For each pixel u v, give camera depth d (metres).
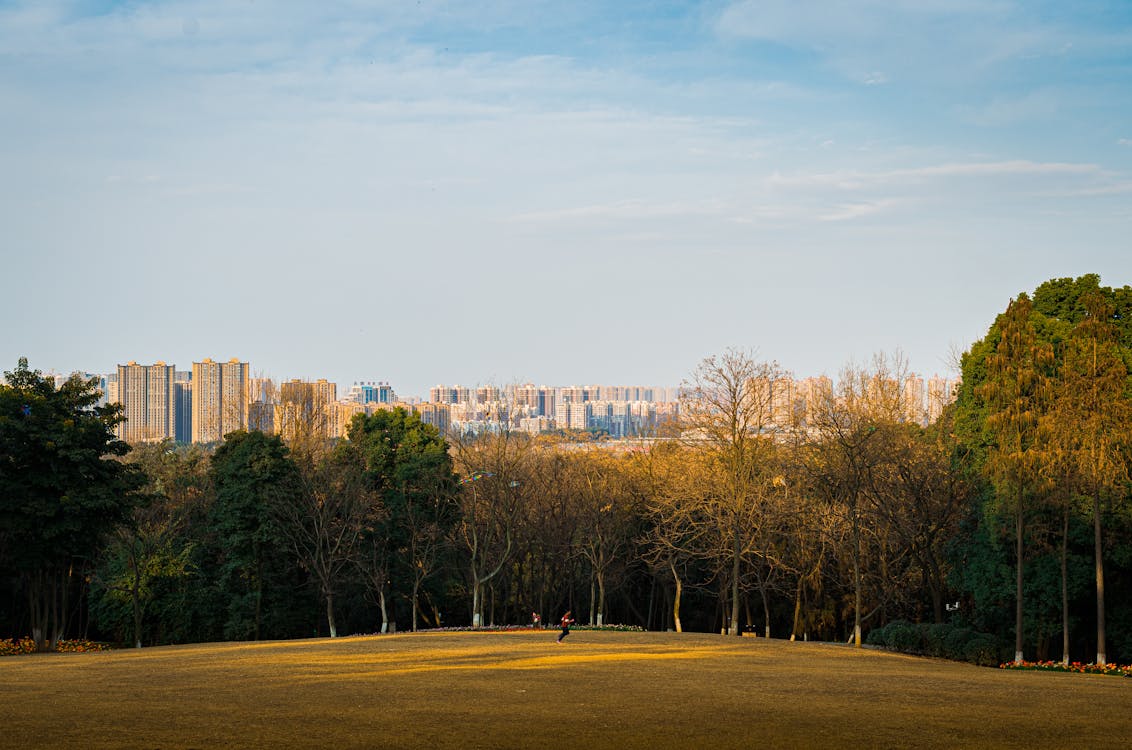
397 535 73.06
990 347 57.72
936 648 50.44
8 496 53.78
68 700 25.28
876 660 43.56
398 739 20.25
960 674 37.38
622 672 33.59
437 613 80.06
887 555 65.56
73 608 72.62
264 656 39.81
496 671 33.25
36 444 54.88
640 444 85.81
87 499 54.91
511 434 81.44
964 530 57.66
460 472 82.00
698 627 85.81
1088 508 48.94
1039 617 50.72
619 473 81.31
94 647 59.41
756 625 83.06
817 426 66.25
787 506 64.50
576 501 77.56
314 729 21.27
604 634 55.84
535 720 22.91
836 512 62.47
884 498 61.72
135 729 20.92
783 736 21.53
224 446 72.25
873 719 24.05
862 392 79.75
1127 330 54.56
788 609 81.62
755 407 67.69
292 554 70.56
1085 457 47.59
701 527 69.62
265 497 66.50
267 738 20.16
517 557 80.69
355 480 70.56
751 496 65.25
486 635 55.28
